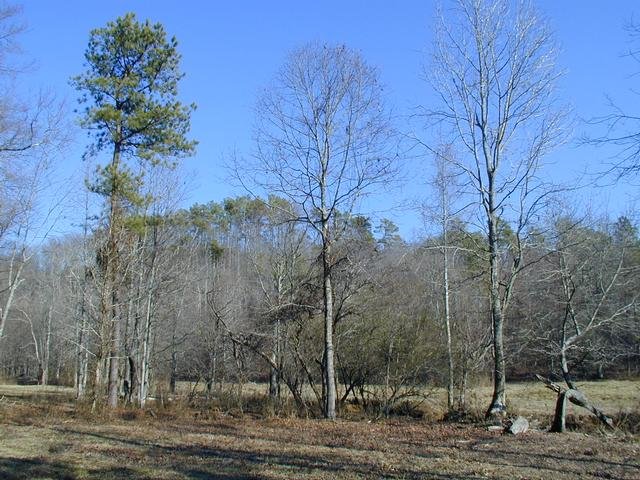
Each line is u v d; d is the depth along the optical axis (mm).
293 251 24703
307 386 25656
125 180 22438
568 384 18672
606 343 21172
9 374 54281
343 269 20906
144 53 22875
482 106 19047
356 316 22234
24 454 12656
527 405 23984
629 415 17484
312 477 10164
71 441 14562
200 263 37844
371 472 10445
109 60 22781
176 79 23641
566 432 15414
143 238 24422
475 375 24406
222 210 45938
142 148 23031
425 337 22484
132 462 11773
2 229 23281
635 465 10797
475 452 12477
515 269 18812
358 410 21719
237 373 24938
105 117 22062
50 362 49406
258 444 14086
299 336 22109
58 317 43656
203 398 25406
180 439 14992
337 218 20516
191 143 23922
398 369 21922
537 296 21391
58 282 42094
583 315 20375
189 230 37125
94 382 24047
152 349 27547
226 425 18078
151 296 26406
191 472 10734
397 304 22703
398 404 22016
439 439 14594
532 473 10188
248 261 34250
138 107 22781
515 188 18703
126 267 23953
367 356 22125
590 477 9852
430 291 24422
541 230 18688
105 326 22453
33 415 19547
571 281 19234
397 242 25031
